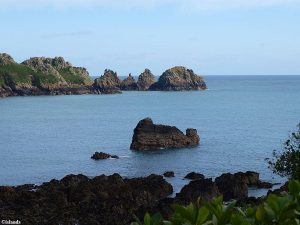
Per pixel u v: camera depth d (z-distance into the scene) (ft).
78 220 117.70
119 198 135.44
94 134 343.87
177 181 183.21
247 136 326.44
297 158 79.10
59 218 118.42
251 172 176.35
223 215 13.84
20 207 128.06
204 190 138.62
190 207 14.16
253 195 157.89
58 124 413.18
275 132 348.59
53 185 153.79
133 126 396.57
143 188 150.92
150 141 268.21
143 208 121.08
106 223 116.16
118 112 522.06
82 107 581.12
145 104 620.08
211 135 330.75
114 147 279.69
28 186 159.43
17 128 382.01
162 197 150.82
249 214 14.57
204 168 213.66
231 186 153.48
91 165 222.89
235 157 242.17
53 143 298.15
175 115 490.08
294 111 525.75
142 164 223.92
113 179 157.48
